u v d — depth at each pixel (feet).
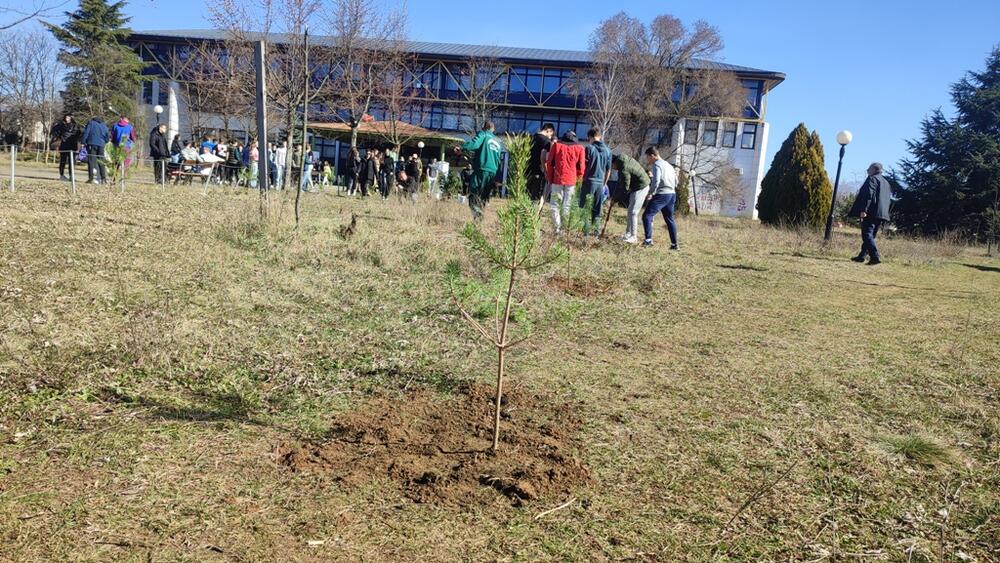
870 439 12.21
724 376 15.49
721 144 145.69
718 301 24.59
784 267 34.71
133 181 56.90
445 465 10.19
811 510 9.57
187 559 7.55
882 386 15.31
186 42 143.02
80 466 9.41
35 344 13.91
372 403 12.52
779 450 11.51
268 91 65.41
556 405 13.00
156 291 19.03
